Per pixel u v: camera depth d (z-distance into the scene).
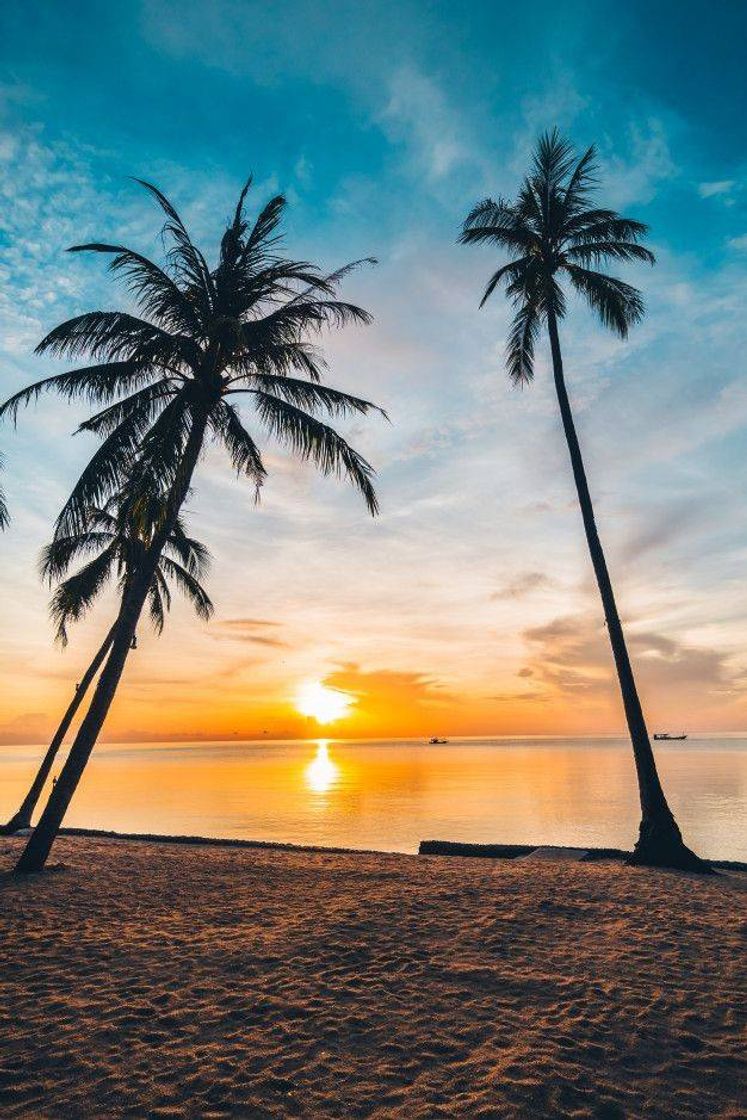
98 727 10.68
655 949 6.45
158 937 6.77
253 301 12.01
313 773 72.12
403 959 6.06
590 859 12.94
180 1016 4.78
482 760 103.56
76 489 10.62
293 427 11.59
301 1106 3.60
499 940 6.70
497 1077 3.93
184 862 11.36
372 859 12.13
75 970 5.74
